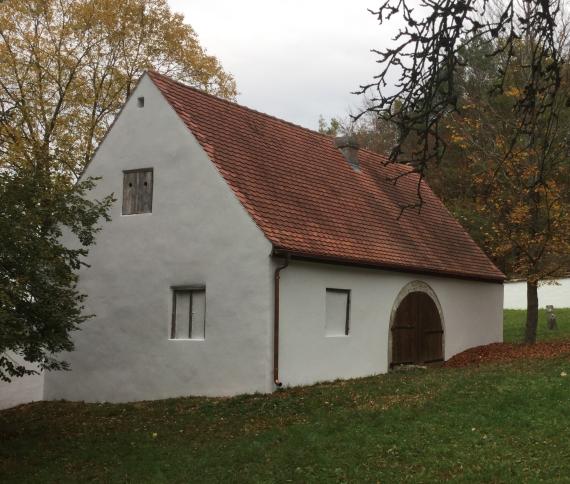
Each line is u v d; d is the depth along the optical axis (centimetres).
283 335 1516
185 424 1301
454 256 2166
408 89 664
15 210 1234
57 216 1316
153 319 1633
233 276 1530
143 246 1666
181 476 998
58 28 2495
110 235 1712
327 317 1661
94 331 1708
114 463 1102
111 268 1703
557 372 1398
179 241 1616
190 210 1608
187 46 2741
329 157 2106
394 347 1847
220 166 1597
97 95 2569
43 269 1268
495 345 2209
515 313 3177
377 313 1795
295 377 1539
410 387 1384
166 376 1598
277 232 1537
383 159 2411
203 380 1547
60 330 1281
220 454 1073
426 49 647
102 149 1756
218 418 1314
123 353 1664
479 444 982
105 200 1452
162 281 1630
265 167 1755
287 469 969
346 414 1209
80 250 1356
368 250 1767
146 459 1096
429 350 1984
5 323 1141
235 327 1516
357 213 1912
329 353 1636
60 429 1380
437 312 2030
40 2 2461
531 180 1892
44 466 1119
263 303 1483
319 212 1759
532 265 2119
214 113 1792
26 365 1716
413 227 2120
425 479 875
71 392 1725
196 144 1614
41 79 2458
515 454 928
